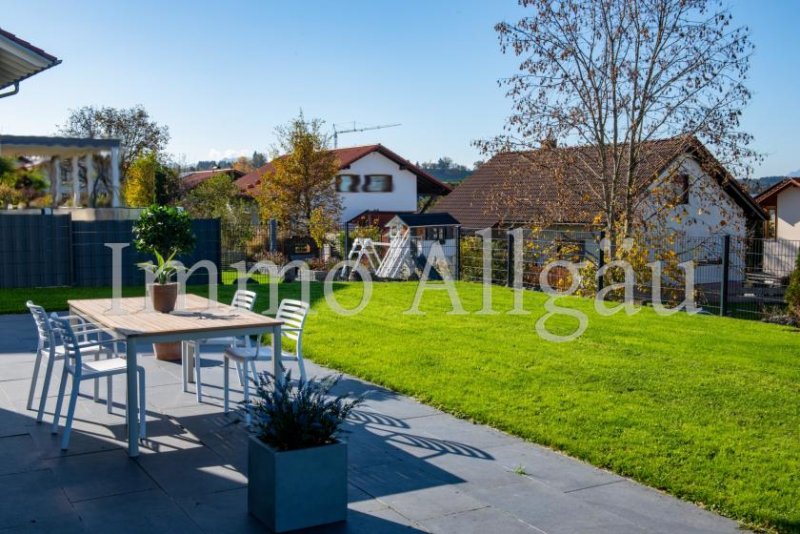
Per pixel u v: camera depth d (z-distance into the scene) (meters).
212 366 7.65
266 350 6.11
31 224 15.01
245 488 4.29
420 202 39.75
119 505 4.02
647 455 4.82
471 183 28.48
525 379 6.83
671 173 13.91
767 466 4.62
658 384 6.65
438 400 6.15
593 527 3.81
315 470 3.74
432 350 8.16
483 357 7.78
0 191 16.61
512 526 3.81
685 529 3.79
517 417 5.64
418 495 4.21
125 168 35.31
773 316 11.07
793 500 4.10
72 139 16.58
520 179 15.66
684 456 4.81
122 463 4.70
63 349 5.78
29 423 5.53
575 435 5.21
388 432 5.39
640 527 3.81
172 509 3.97
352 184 32.28
